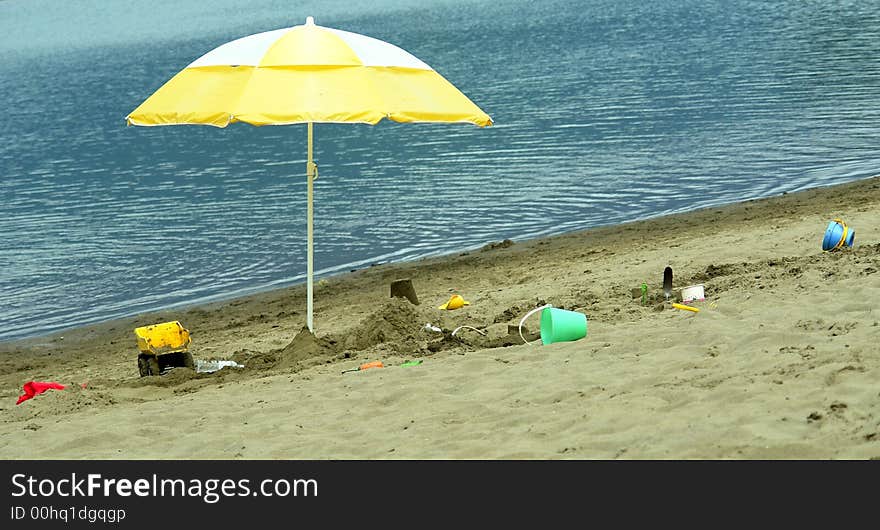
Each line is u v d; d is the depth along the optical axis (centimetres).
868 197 3041
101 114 7488
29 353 2406
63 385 1619
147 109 1567
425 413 1207
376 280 2745
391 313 1733
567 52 8575
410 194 3947
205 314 2614
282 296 2725
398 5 19838
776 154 4097
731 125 4781
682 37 8838
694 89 5928
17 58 14475
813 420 966
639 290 1833
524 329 1683
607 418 1073
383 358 1570
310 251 1745
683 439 977
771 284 1697
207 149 5428
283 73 1544
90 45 16225
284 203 3988
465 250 3097
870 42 7344
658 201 3522
